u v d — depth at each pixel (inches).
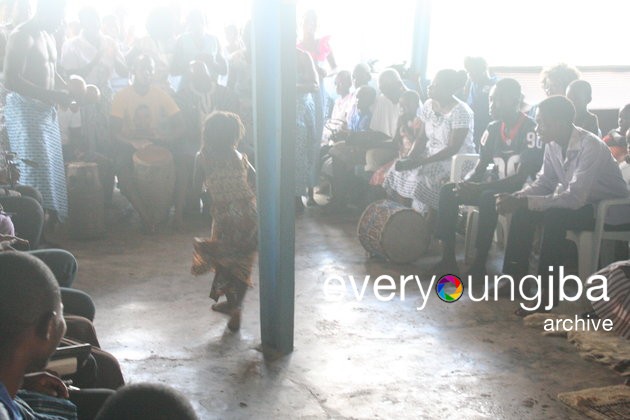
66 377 87.8
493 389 134.6
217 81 278.1
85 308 113.9
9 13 257.8
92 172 232.7
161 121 260.2
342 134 289.7
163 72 275.9
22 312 59.1
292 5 133.7
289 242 143.9
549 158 180.2
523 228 179.5
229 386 134.1
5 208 151.4
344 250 229.1
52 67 214.5
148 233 243.3
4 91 205.6
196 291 186.5
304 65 269.3
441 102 222.7
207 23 299.0
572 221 171.9
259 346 152.2
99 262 209.3
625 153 207.2
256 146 143.0
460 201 197.6
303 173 274.8
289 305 147.0
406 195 232.5
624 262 137.7
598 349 149.4
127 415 53.1
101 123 277.0
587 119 205.6
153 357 145.7
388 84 279.7
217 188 158.9
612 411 125.2
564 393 131.8
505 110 199.0
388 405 127.9
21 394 69.0
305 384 135.3
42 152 208.5
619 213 173.3
